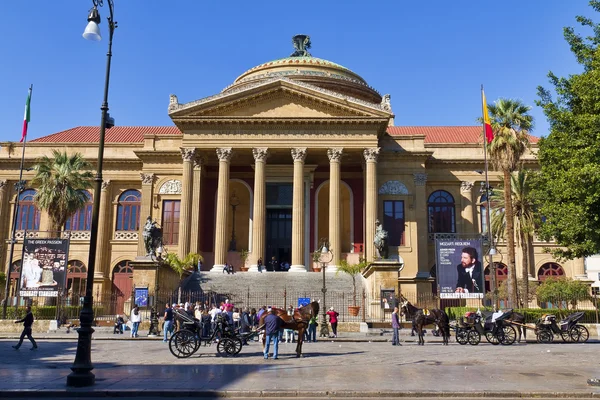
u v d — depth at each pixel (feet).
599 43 90.89
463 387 39.70
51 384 41.83
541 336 86.84
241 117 149.89
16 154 176.55
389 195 163.43
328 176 171.32
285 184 171.42
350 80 199.72
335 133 151.43
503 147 126.00
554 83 95.96
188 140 151.12
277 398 37.40
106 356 63.82
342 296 123.65
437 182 173.78
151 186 164.86
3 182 174.19
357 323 104.42
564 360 59.11
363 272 130.52
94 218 46.19
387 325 110.22
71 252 170.50
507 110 129.80
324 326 95.61
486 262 168.14
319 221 170.09
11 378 45.03
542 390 38.14
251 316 92.68
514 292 122.42
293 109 152.05
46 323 107.04
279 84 151.53
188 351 63.31
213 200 168.86
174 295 121.80
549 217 96.68
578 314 88.28
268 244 170.81
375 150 150.30
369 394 37.70
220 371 49.44
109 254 171.53
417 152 163.63
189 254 137.69
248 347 77.10
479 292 112.98
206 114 151.23
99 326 115.03
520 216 135.23
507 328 87.25
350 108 150.71
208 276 136.67
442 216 172.65
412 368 51.44
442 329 82.43
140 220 163.43
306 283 133.28
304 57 211.00
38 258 111.96
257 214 146.41
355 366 53.26
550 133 96.22
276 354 60.44
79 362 41.83
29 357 62.95
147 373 48.14
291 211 172.35
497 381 42.80
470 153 175.22
